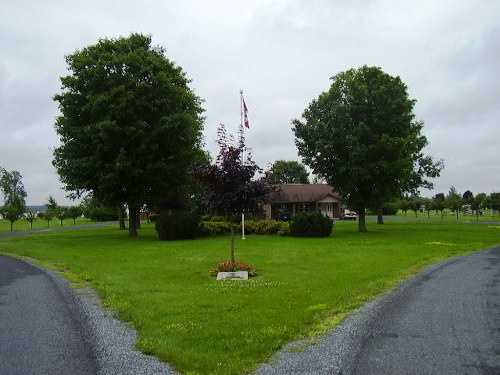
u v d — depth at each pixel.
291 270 13.10
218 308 8.27
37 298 9.66
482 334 6.75
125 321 7.70
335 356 5.83
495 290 10.12
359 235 27.48
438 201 64.19
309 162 31.23
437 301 9.02
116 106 25.19
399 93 31.08
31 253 18.81
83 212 72.50
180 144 27.72
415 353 5.93
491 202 56.56
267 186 12.98
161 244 22.61
